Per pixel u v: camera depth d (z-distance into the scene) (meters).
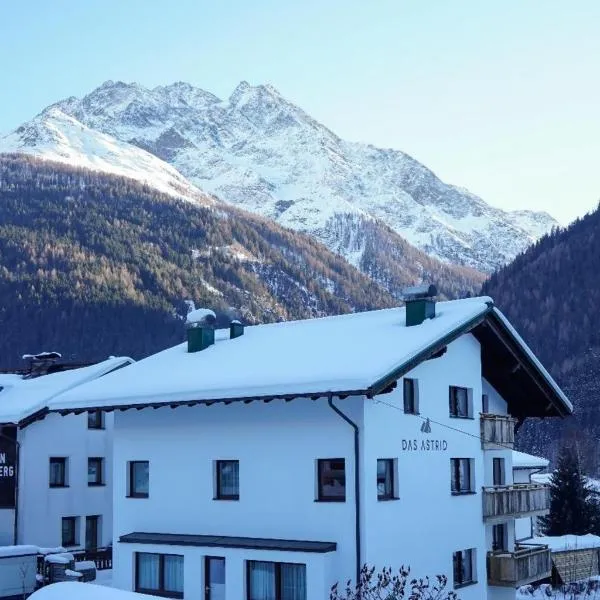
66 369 43.34
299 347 26.39
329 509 23.27
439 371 26.48
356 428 23.00
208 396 24.14
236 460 25.28
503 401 31.66
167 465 26.59
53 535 36.78
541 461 48.28
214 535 25.30
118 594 17.00
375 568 22.59
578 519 46.91
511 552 28.41
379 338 25.05
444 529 25.83
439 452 26.03
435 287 26.05
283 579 23.36
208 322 30.44
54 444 37.19
